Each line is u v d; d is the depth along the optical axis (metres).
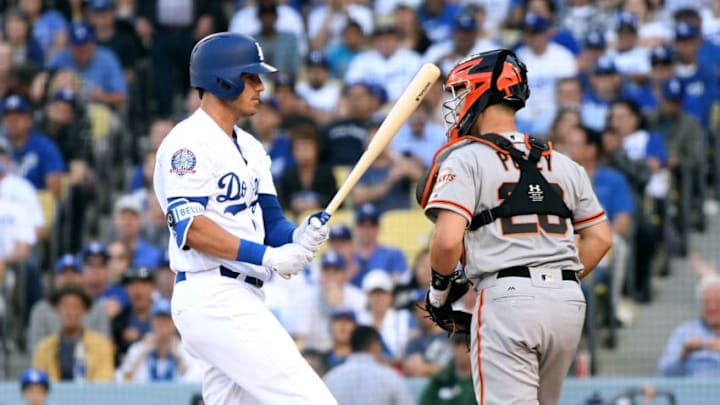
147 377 35.06
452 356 31.19
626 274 39.34
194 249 16.97
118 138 47.44
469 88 17.25
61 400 34.44
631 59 45.00
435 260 16.55
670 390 33.69
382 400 31.23
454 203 16.47
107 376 35.72
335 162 41.94
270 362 16.95
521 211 16.70
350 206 41.19
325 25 51.41
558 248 16.70
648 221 39.94
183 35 49.97
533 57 44.50
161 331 35.12
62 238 42.78
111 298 37.41
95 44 49.66
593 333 36.28
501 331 16.42
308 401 16.94
